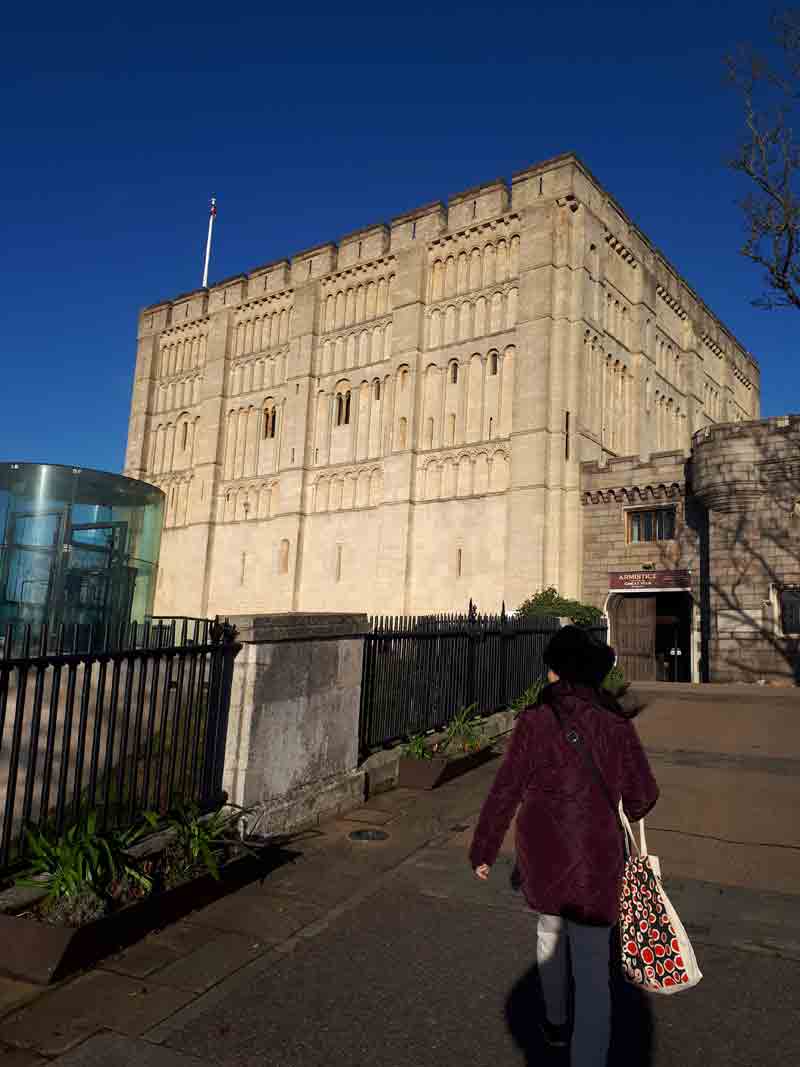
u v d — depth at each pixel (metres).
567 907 3.28
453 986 4.37
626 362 39.34
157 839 5.79
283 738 7.26
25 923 4.41
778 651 26.50
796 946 4.94
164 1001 4.17
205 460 48.06
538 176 36.66
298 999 4.22
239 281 49.19
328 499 42.19
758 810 8.30
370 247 42.97
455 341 38.53
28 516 9.94
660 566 31.06
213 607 46.34
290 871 6.18
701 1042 3.85
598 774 3.44
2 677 4.90
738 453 27.64
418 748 9.43
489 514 35.34
